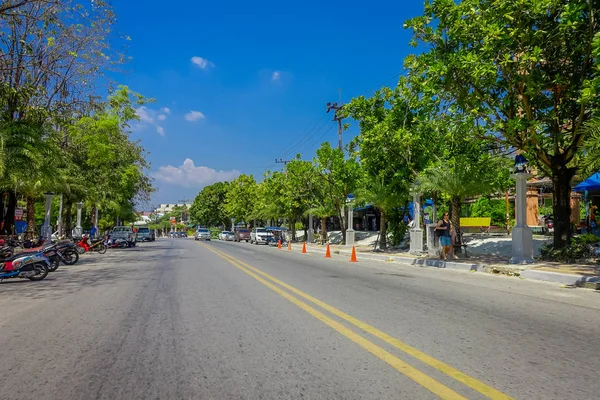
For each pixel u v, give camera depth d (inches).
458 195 729.6
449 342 221.3
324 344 219.5
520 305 327.9
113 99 1084.5
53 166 834.8
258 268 623.8
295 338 231.3
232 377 174.7
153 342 228.4
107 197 1397.6
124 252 1097.4
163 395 157.6
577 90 555.2
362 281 472.4
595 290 410.0
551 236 989.2
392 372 177.5
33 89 669.9
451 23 591.2
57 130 944.3
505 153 780.6
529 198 1235.2
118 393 160.1
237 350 211.2
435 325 258.7
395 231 1044.5
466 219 1285.7
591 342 222.2
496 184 757.3
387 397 152.3
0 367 190.5
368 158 951.6
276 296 367.6
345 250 1126.4
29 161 719.1
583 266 546.6
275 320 274.7
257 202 2198.6
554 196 642.2
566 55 566.3
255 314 294.0
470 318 278.8
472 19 566.3
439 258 733.3
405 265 708.7
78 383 170.4
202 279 494.6
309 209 1599.4
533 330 247.3
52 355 207.8
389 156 914.7
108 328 261.3
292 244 1636.3
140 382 170.7
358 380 169.0
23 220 1659.7
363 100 969.5
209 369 184.7
